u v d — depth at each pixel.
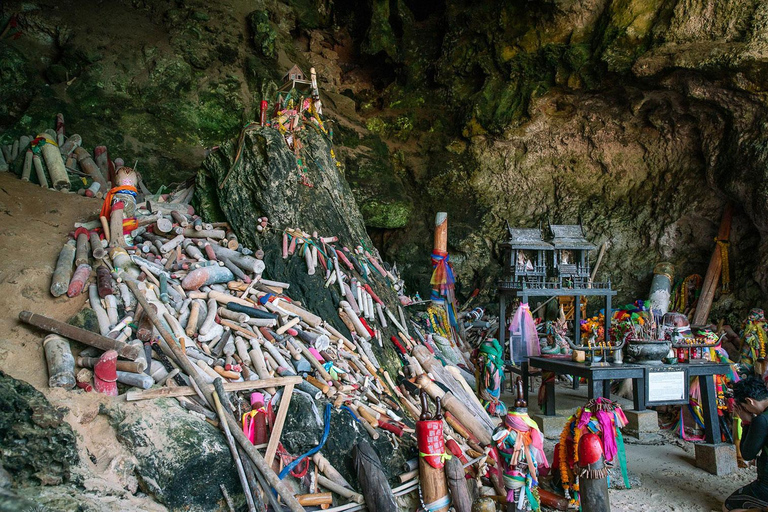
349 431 5.12
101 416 4.52
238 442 4.55
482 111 14.28
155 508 4.16
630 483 6.04
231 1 13.90
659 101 12.37
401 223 13.13
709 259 12.12
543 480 5.95
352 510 4.71
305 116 8.79
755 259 11.03
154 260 6.52
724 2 10.72
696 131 12.19
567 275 10.57
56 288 5.43
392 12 15.66
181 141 11.33
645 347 6.70
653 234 12.71
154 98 11.38
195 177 8.34
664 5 11.66
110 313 5.38
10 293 5.34
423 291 12.72
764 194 10.39
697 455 6.65
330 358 6.07
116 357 4.70
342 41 16.53
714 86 10.97
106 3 12.14
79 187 8.23
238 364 5.48
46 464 3.98
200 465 4.33
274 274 7.03
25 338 4.95
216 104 12.14
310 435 4.94
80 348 5.01
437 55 15.47
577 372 6.73
